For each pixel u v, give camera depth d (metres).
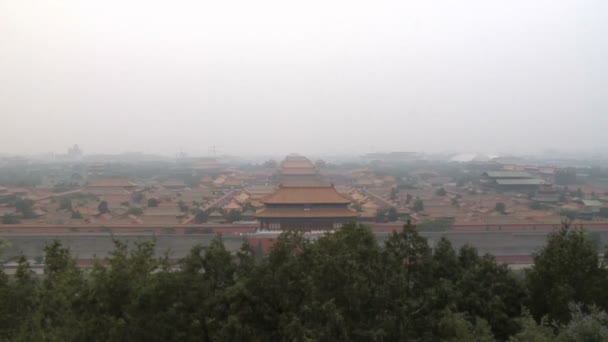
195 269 24.59
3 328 23.78
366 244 25.66
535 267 28.83
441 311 24.25
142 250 24.50
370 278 23.42
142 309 21.03
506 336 26.17
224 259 25.31
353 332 21.47
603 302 25.84
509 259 64.06
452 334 22.48
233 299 22.69
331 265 22.34
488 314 26.42
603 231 71.00
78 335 20.98
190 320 22.17
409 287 27.70
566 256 27.14
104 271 21.86
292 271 23.31
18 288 24.94
